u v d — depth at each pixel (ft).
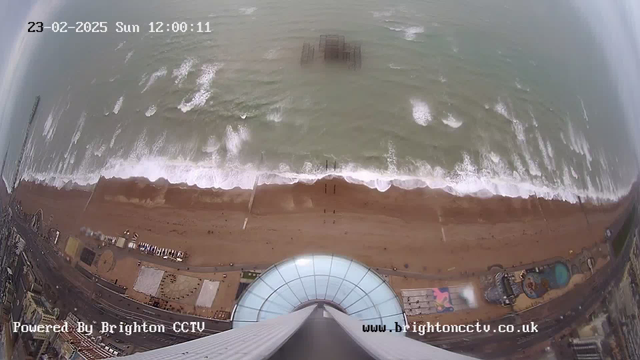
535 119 173.47
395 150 162.81
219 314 128.06
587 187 156.15
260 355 54.80
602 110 179.83
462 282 132.57
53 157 173.47
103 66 198.70
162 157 165.17
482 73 188.85
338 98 177.37
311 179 155.43
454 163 160.04
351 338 75.20
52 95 193.88
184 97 180.96
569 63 197.16
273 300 111.14
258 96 179.11
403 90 180.65
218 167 160.56
